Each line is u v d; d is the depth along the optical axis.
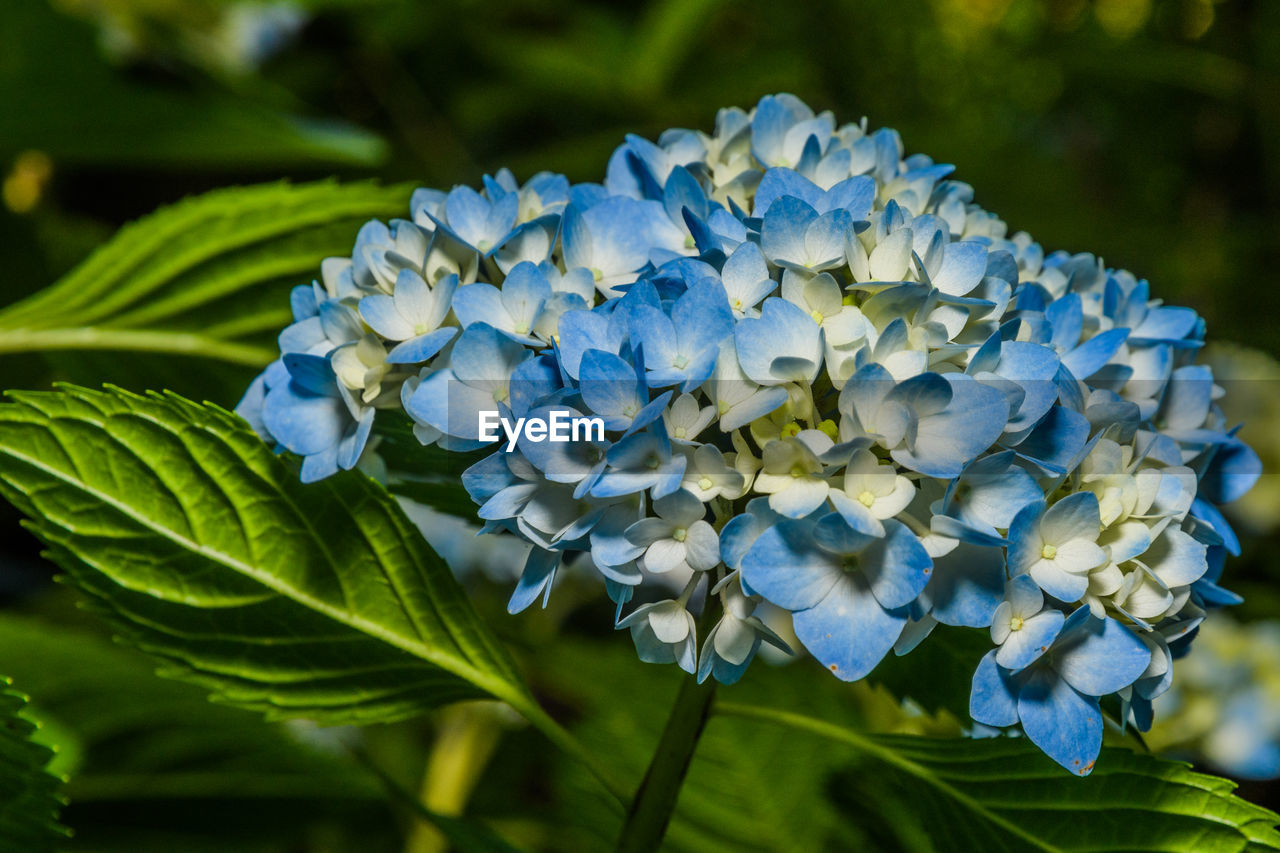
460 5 1.24
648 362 0.43
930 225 0.46
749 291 0.45
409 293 0.46
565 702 0.84
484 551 0.80
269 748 0.66
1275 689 0.77
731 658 0.44
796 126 0.50
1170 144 1.67
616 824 0.62
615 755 0.65
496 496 0.44
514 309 0.45
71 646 0.68
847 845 0.62
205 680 0.49
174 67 0.90
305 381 0.47
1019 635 0.43
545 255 0.47
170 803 0.64
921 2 1.44
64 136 0.80
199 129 0.78
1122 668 0.44
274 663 0.49
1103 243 1.28
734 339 0.44
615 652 0.74
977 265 0.45
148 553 0.48
